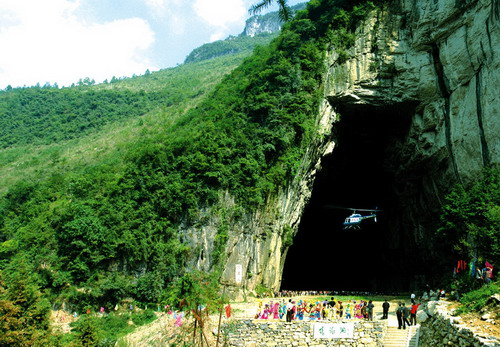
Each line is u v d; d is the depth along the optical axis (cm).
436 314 1561
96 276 2691
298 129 3288
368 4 3619
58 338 1850
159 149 3184
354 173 4350
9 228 3391
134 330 2323
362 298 2862
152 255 2767
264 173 3117
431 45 3272
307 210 4656
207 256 2770
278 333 1798
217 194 2909
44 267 2708
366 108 3569
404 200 3834
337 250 5116
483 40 2864
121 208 2938
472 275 1912
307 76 3462
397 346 1655
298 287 5012
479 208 2297
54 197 3669
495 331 1168
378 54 3453
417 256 3791
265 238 3028
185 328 1911
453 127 3044
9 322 1498
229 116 3509
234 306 2477
